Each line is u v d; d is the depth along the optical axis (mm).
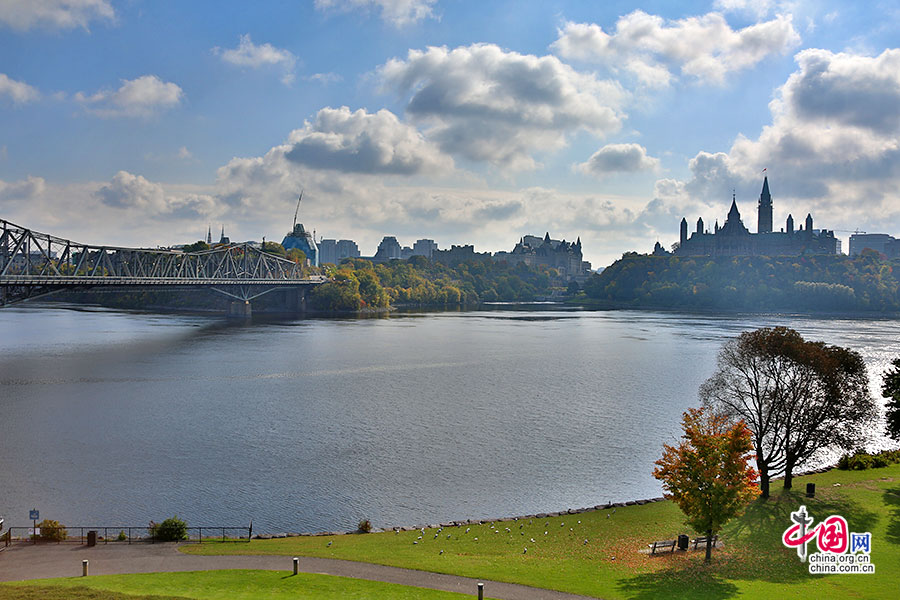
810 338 193500
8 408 93188
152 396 102750
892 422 68250
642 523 55594
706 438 48375
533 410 96438
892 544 50188
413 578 42125
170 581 40438
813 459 75438
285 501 60844
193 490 62812
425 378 122250
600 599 39875
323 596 38219
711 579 43469
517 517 57219
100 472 66938
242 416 90625
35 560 44781
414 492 63562
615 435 83438
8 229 144625
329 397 104000
